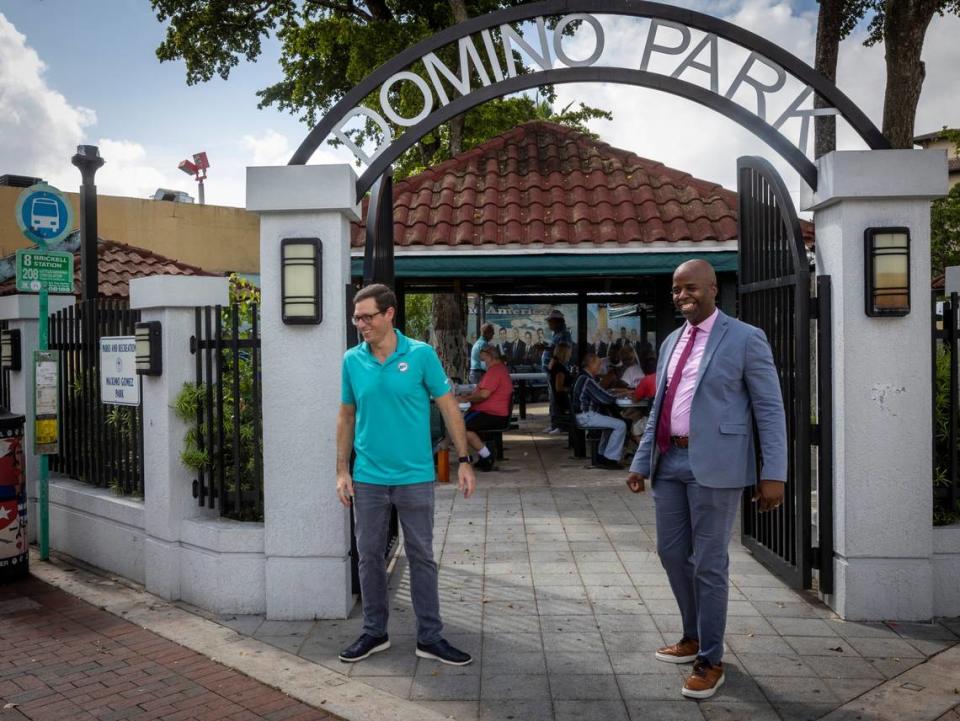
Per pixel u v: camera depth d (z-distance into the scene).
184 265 14.35
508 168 10.95
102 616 5.01
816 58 13.23
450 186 10.62
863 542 4.59
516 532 6.73
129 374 5.78
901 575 4.58
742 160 5.84
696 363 3.78
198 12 18.72
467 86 5.03
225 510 5.26
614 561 5.87
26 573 5.94
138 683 3.98
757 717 3.48
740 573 5.48
